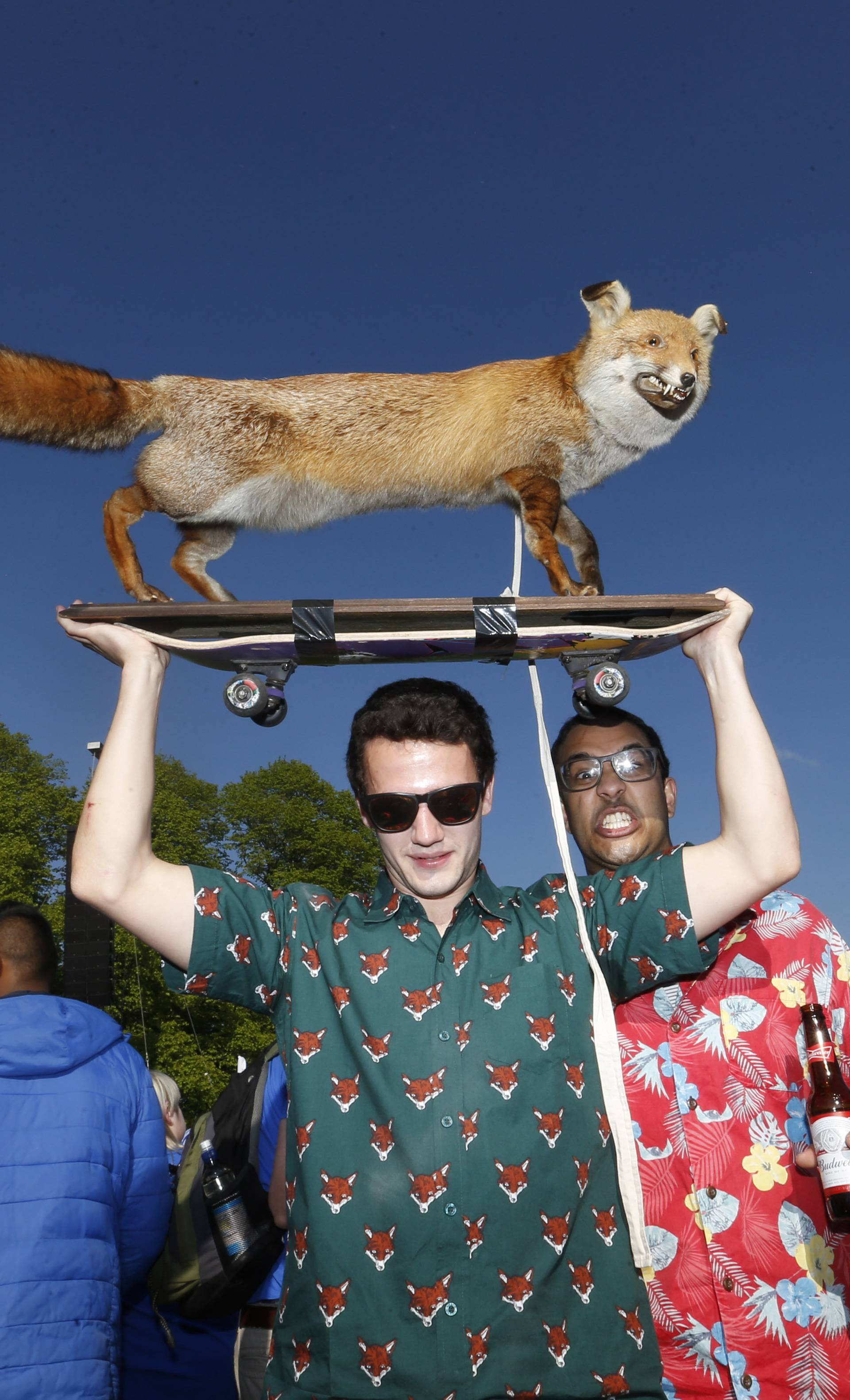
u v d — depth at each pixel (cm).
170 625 192
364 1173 173
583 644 201
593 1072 183
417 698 198
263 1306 302
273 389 322
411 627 194
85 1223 234
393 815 191
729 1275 202
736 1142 211
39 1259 224
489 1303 164
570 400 350
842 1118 200
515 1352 163
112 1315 238
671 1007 224
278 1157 281
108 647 195
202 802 3139
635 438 359
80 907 999
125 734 190
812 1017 217
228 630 195
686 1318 203
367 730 200
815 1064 211
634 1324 171
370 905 207
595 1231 175
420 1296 164
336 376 331
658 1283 206
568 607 188
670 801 288
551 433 344
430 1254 166
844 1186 195
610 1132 182
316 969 193
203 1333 334
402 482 329
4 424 309
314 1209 172
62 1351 222
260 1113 312
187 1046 2308
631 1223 174
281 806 3175
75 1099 241
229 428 311
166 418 322
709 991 224
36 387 308
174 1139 400
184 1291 306
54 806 2689
